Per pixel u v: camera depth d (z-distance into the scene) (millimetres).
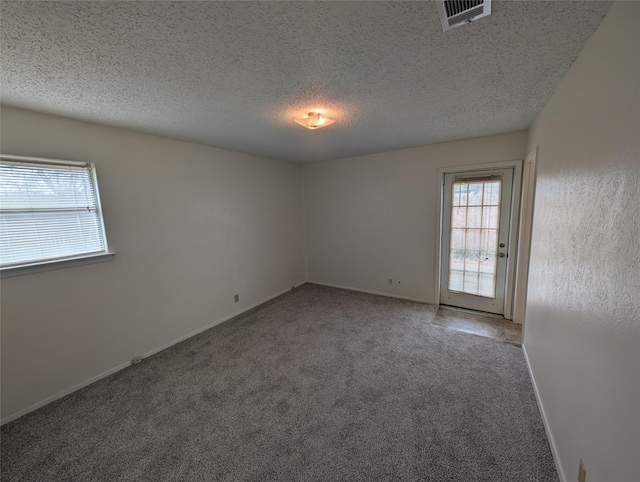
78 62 1321
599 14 1044
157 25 1064
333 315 3531
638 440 749
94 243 2303
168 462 1542
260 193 3971
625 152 872
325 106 2004
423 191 3652
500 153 3059
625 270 851
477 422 1744
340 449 1585
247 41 1196
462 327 3119
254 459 1541
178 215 2920
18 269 1887
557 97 1714
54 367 2086
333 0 949
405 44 1251
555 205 1679
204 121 2271
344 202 4402
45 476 1484
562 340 1451
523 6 1003
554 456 1468
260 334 3074
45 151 1995
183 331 3014
